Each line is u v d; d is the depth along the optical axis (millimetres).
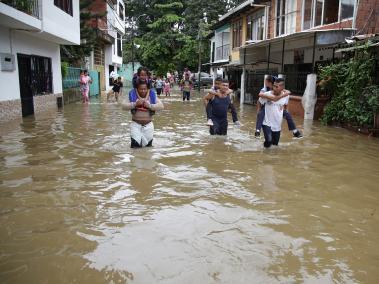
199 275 3387
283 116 9031
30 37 15695
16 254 3730
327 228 4426
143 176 6332
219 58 35469
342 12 15406
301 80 16875
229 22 31312
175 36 50469
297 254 3805
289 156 7953
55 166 6938
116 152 8117
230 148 8672
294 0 19531
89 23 28797
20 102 14539
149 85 8461
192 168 6875
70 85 22984
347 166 7227
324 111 13289
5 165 7008
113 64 40969
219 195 5473
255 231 4301
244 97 24406
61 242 3979
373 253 3863
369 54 11312
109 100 24500
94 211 4820
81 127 11992
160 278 3334
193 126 12641
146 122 8555
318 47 16141
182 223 4477
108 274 3393
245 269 3502
